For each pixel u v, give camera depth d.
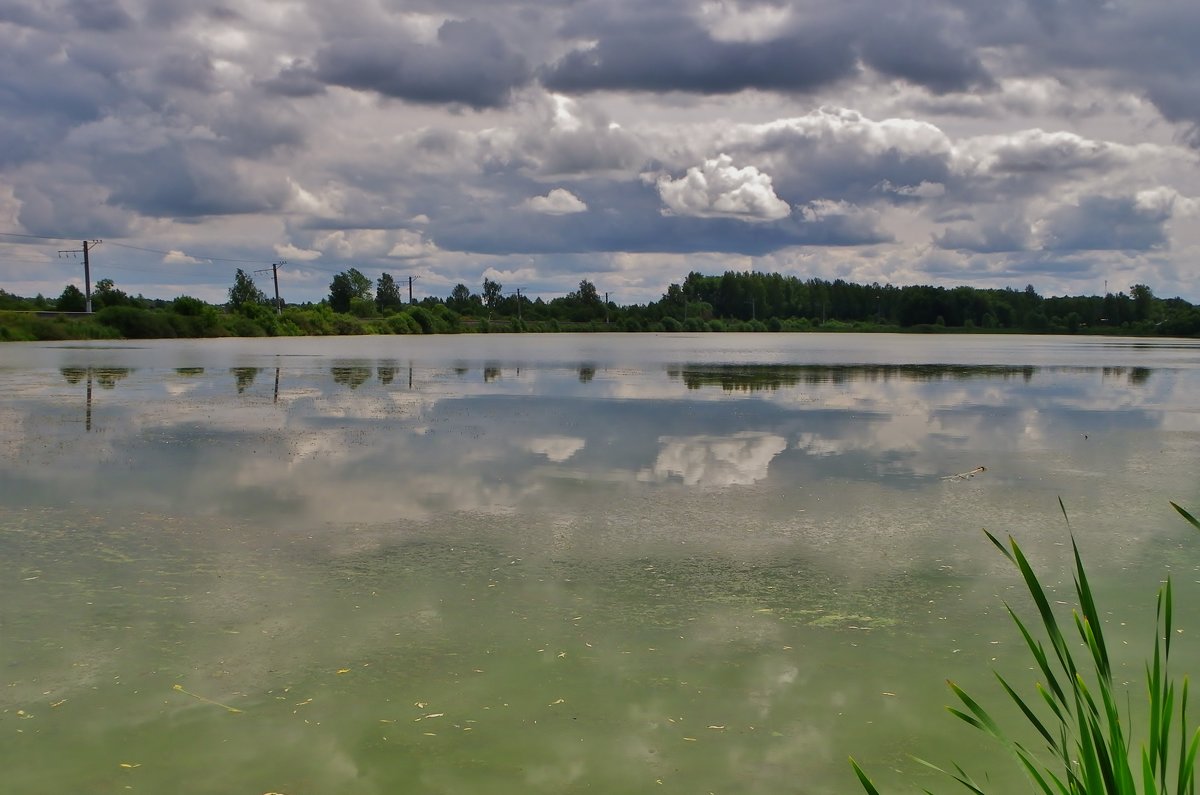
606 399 23.34
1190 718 5.68
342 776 5.07
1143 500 11.47
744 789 4.95
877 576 8.45
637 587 8.10
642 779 5.04
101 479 12.41
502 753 5.30
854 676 6.31
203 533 9.73
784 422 18.62
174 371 33.44
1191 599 7.79
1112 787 2.96
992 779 5.04
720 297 171.25
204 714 5.76
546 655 6.63
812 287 176.00
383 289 147.75
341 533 9.77
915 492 11.89
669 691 6.07
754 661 6.55
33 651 6.69
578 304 159.62
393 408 21.03
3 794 4.88
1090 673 6.37
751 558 8.97
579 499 11.38
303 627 7.14
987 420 19.25
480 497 11.46
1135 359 47.78
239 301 115.94
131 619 7.30
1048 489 12.10
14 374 31.38
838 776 5.09
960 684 6.19
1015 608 7.61
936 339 104.38
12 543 9.32
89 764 5.19
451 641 6.88
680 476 12.84
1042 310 150.50
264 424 18.00
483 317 148.00
